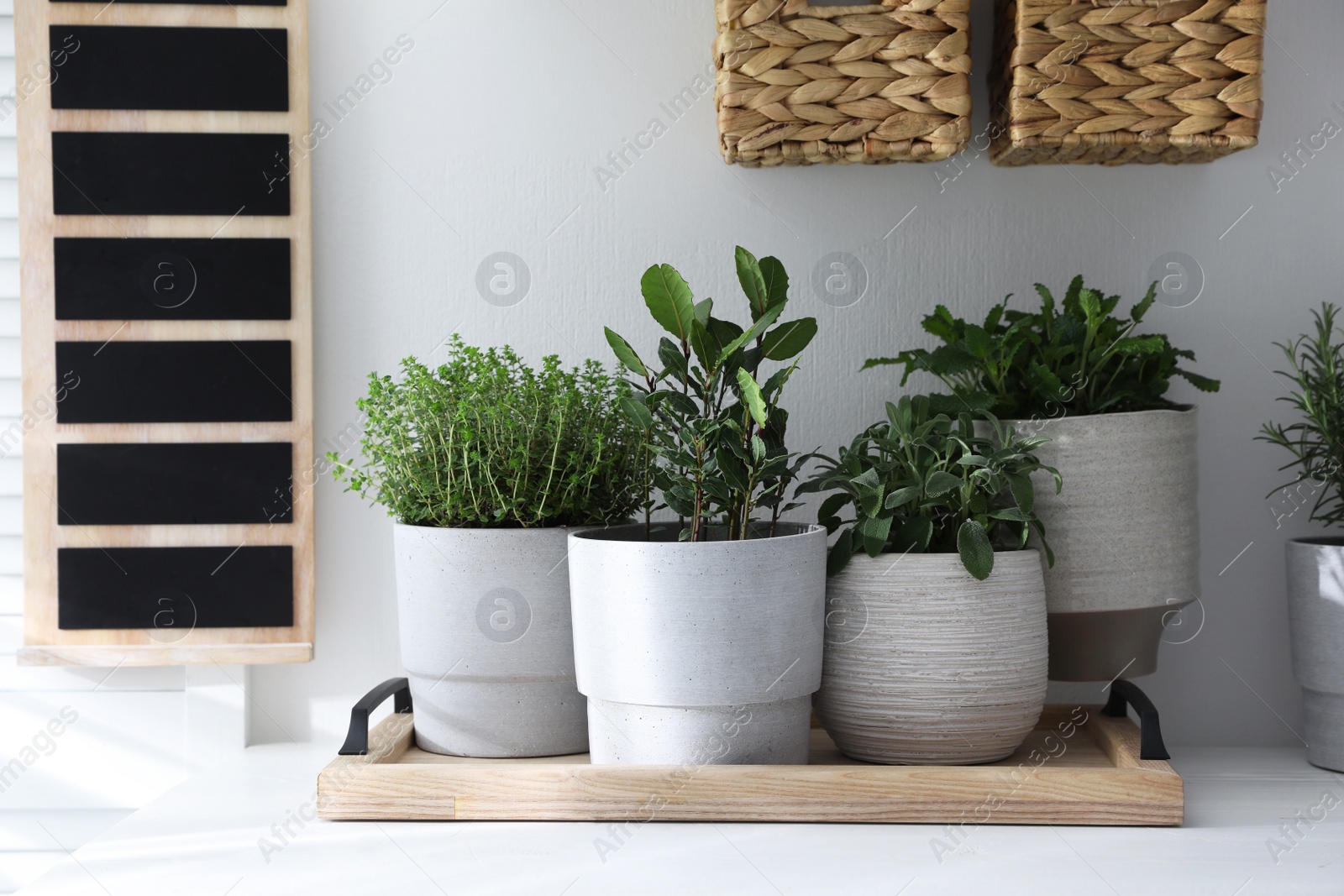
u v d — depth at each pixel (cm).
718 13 110
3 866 123
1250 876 81
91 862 85
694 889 79
